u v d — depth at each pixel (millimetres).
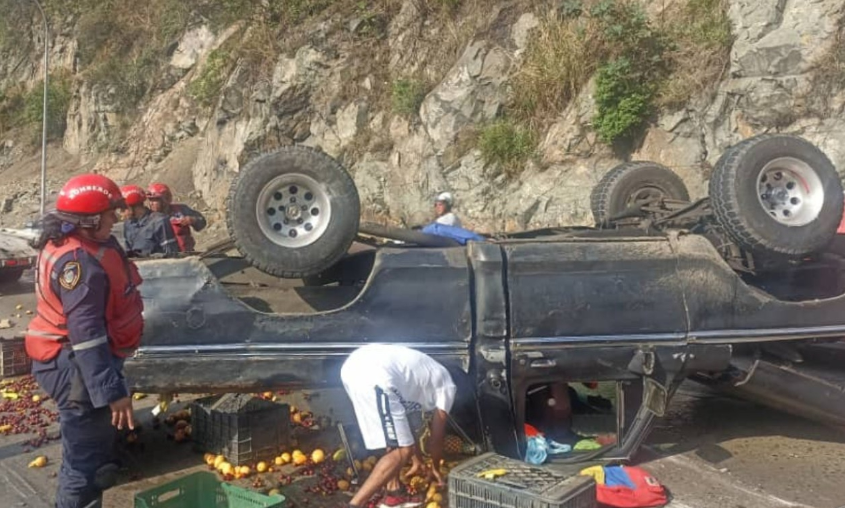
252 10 25188
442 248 5668
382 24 21047
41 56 37719
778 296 6703
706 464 5809
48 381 4062
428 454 5457
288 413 5980
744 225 5793
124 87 30844
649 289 5586
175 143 27734
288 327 5410
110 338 4129
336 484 5316
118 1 33531
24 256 14312
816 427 6594
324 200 5496
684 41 14992
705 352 5621
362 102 20219
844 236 6859
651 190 7941
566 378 5535
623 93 14938
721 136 14117
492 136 16594
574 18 16969
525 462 4871
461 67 17719
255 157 5461
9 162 35219
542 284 5492
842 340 6359
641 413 5582
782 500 5172
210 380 5379
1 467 5801
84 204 4020
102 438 4176
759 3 14000
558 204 15359
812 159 5941
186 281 5410
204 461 5859
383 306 5449
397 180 18609
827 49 13086
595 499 4543
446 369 5141
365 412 4645
